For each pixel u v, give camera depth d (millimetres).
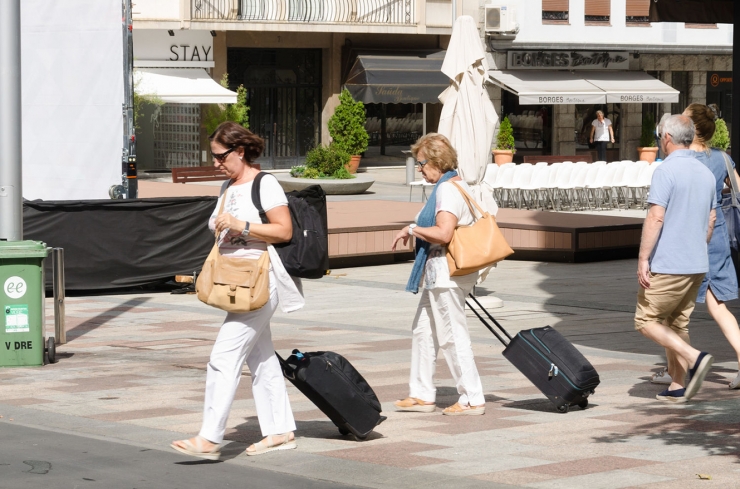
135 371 13219
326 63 55750
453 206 10336
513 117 58656
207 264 8930
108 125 22875
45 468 8719
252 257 8898
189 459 9047
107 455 9164
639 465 8758
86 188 23203
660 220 10734
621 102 58000
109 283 20359
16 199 14523
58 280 14438
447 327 10625
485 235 10359
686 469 8617
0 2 14289
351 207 30953
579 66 59594
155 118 50938
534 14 58406
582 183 38469
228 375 8961
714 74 64125
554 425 10273
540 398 11578
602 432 9961
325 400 9500
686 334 11422
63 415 10750
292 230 8961
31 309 13484
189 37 51219
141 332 16266
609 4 60312
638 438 9703
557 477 8414
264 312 8961
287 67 55188
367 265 25141
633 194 39844
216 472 8672
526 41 58094
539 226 26062
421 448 9430
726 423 10273
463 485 8227
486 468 8711
